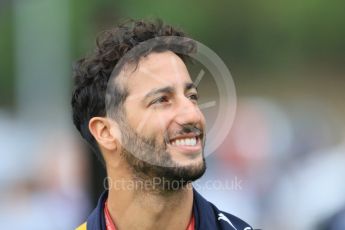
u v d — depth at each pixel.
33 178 25.58
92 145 9.02
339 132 30.16
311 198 25.50
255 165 28.94
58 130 40.72
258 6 67.00
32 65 55.12
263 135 30.02
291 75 66.81
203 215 8.88
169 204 8.64
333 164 25.36
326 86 66.19
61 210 23.34
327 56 67.31
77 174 23.27
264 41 67.00
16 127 47.38
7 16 65.50
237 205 24.88
